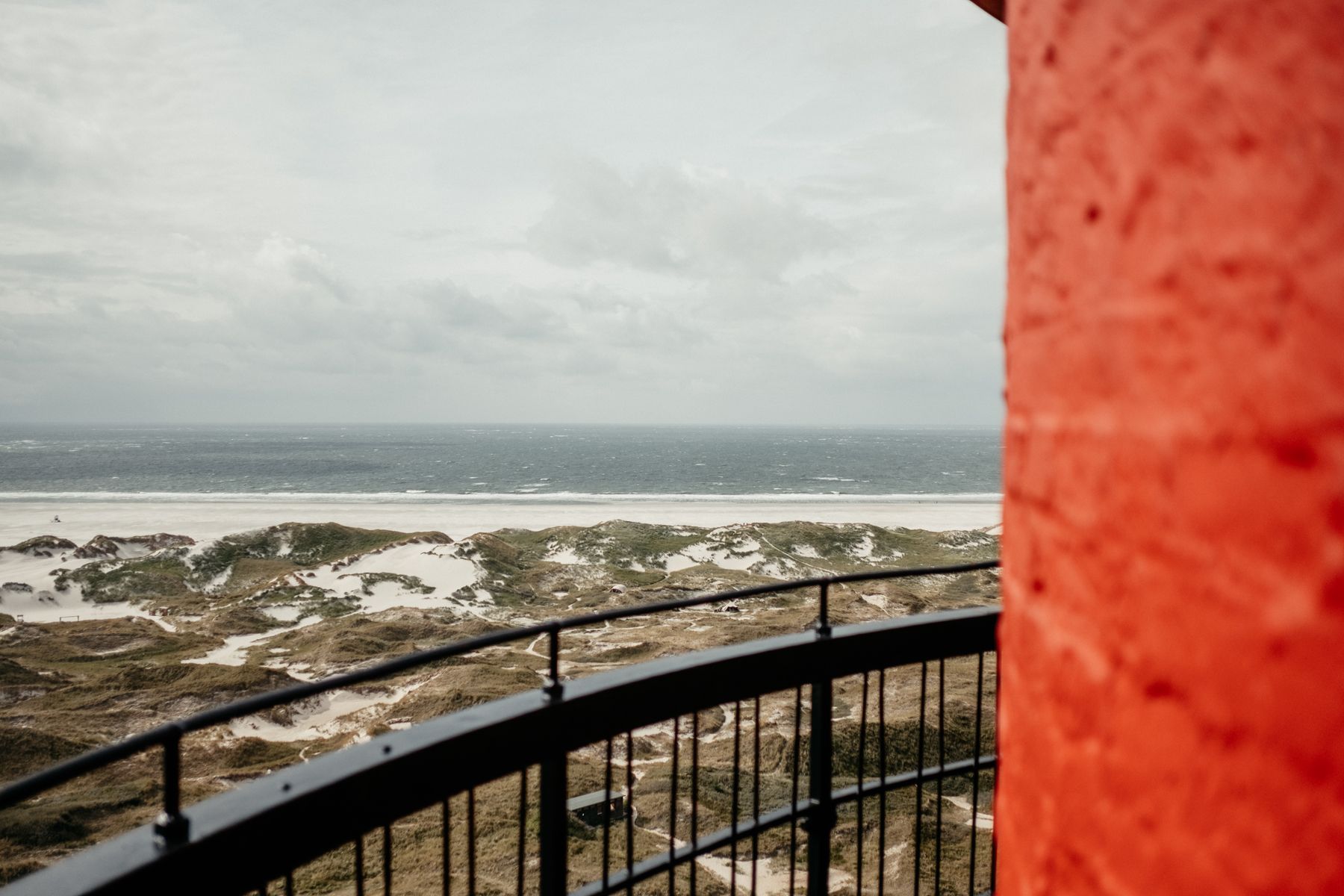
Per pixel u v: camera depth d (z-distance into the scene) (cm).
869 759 1970
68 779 148
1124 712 33
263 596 4453
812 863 274
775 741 2244
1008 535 44
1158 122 32
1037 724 40
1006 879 43
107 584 4900
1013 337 44
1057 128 39
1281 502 26
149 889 148
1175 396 30
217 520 7544
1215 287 29
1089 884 35
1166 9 32
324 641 3628
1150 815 31
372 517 7875
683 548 5716
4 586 4541
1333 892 25
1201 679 29
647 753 2206
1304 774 25
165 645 3675
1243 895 27
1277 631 26
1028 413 42
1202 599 29
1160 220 32
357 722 2677
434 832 1680
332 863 1575
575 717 227
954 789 1834
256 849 164
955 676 2597
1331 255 26
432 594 4572
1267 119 28
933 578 4778
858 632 283
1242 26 30
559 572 5172
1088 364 36
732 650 265
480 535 5503
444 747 198
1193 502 29
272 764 2391
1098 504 35
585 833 1689
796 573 5259
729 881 1452
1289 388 26
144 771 2284
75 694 2902
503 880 1461
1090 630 35
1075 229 38
